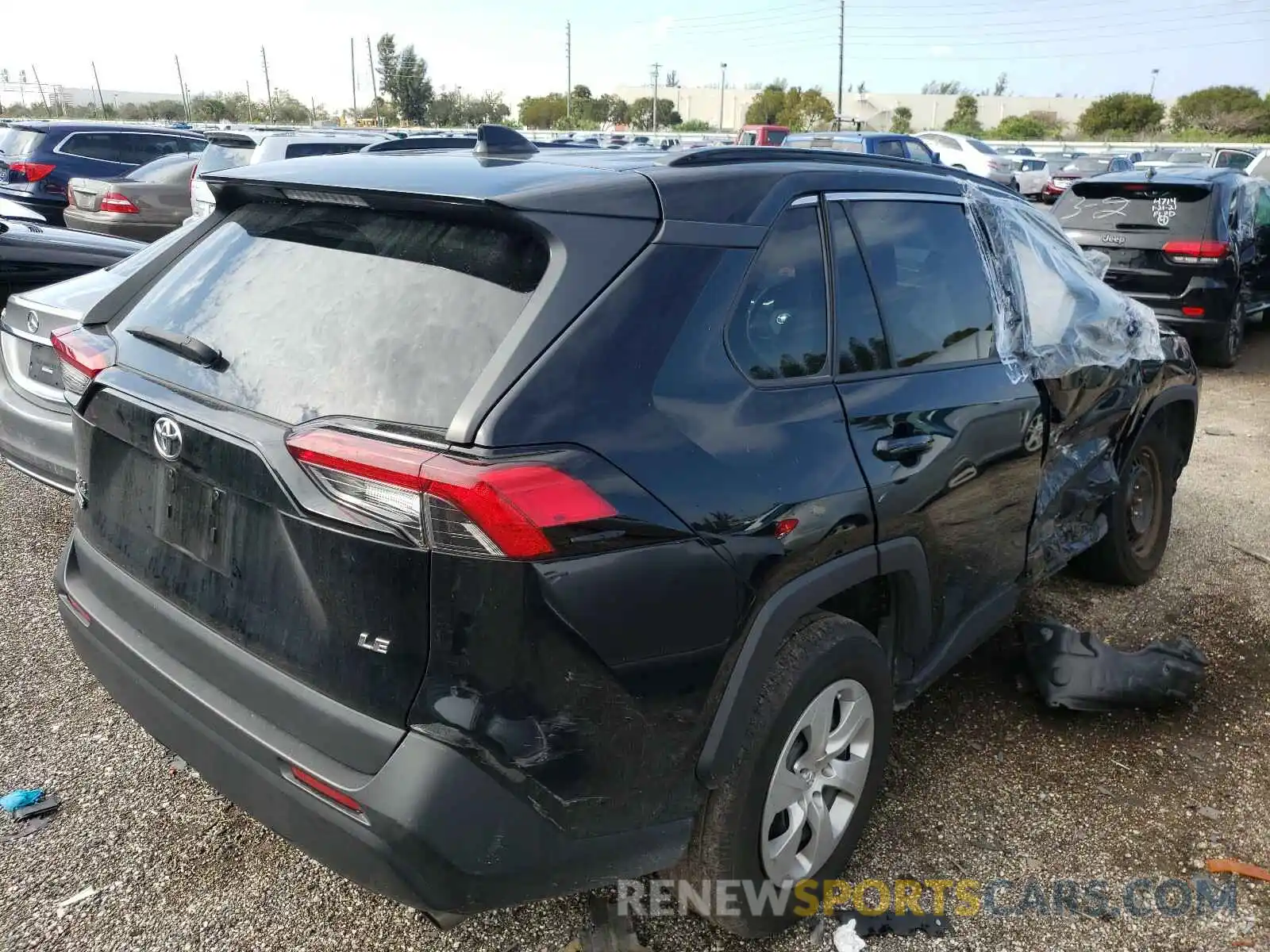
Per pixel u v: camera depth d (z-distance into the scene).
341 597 1.89
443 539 1.77
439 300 2.04
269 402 2.08
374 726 1.87
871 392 2.58
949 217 3.12
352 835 1.87
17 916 2.49
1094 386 3.63
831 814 2.58
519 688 1.83
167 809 2.91
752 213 2.36
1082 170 24.39
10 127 14.43
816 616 2.47
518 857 1.87
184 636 2.22
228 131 13.58
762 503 2.16
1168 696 3.54
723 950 2.44
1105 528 4.18
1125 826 2.96
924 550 2.73
